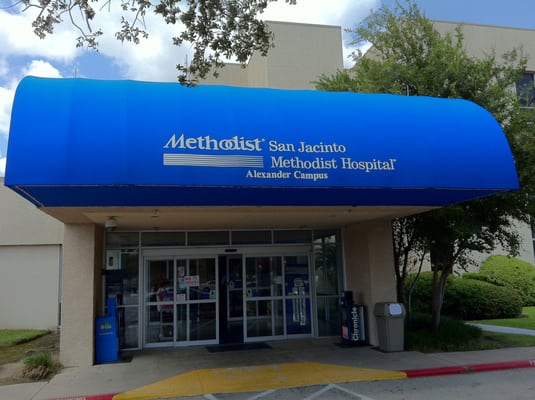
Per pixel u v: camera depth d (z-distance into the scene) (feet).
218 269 44.27
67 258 36.09
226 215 35.37
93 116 24.03
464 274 63.93
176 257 43.60
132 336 41.47
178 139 24.56
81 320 35.53
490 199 38.11
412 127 28.63
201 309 43.50
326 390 27.81
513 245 40.78
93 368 34.14
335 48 64.59
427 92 40.55
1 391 28.30
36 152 22.77
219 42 23.75
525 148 37.04
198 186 24.39
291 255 45.83
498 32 68.69
